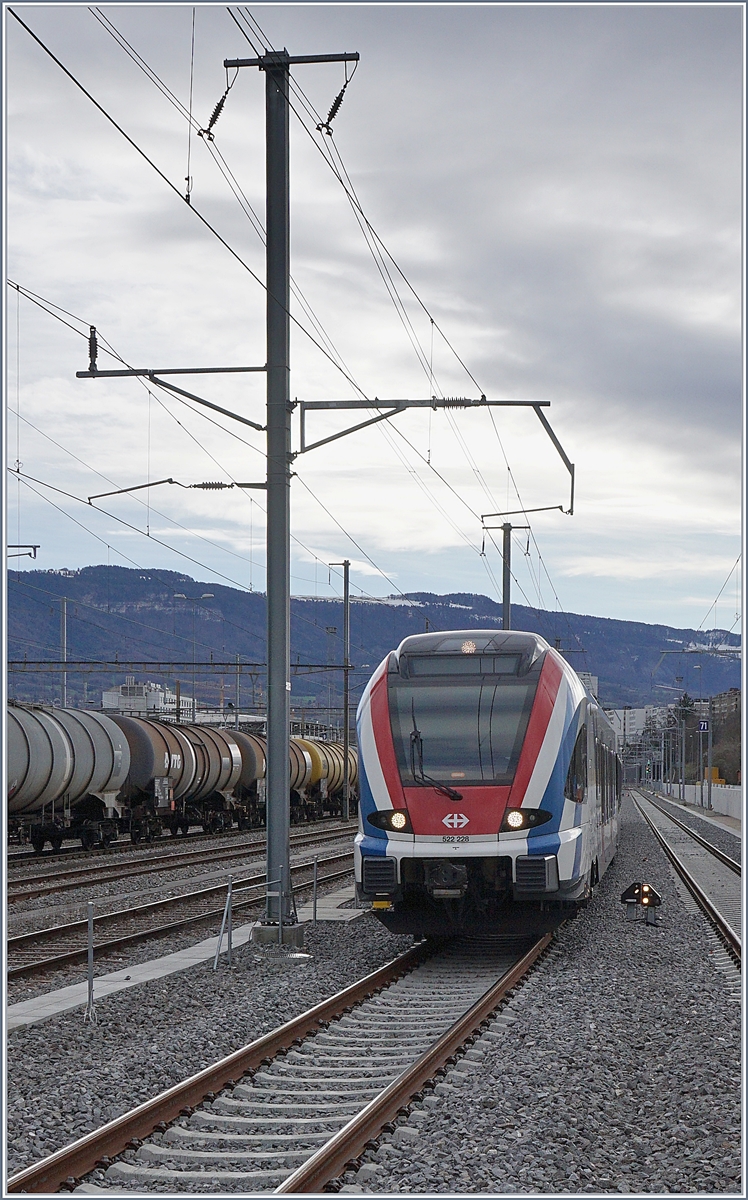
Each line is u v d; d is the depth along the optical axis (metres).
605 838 21.11
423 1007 11.57
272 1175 6.61
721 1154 7.09
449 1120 7.52
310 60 15.77
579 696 16.30
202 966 13.98
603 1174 6.78
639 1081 8.78
